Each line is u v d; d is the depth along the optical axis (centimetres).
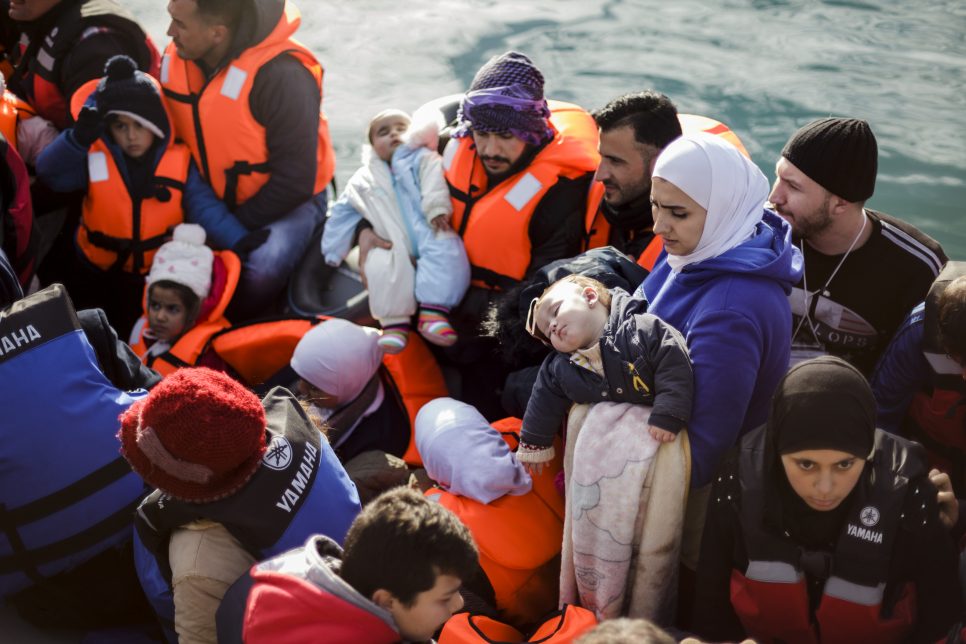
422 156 349
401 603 178
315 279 408
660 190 232
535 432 250
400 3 668
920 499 201
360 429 342
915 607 209
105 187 389
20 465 240
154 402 203
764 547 210
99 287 413
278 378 361
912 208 480
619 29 638
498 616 257
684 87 568
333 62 596
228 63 379
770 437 207
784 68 588
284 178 394
